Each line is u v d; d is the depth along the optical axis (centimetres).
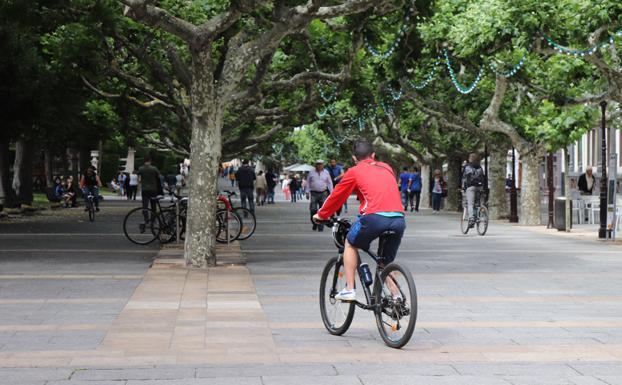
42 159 7225
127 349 898
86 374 784
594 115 2805
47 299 1249
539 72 2891
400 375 786
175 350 895
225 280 1477
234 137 4125
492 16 2386
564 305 1223
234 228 2309
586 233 2816
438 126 4391
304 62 2631
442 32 2677
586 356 872
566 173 2920
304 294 1309
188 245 1684
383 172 957
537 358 861
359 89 2802
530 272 1634
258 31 2014
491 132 3631
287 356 868
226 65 1697
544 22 2288
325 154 8569
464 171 2712
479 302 1248
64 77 2953
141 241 2203
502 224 3378
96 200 3716
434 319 1101
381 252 963
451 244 2325
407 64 2233
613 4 2170
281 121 3681
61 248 2086
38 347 908
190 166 1698
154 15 1602
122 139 6028
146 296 1280
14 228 2805
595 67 2608
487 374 791
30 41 2983
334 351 896
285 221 3484
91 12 1991
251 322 1066
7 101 3050
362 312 1159
